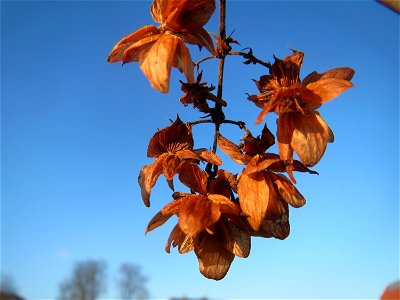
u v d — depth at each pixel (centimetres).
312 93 9
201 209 8
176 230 9
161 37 9
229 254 9
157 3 10
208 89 9
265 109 8
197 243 9
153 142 10
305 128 9
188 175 9
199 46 10
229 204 9
